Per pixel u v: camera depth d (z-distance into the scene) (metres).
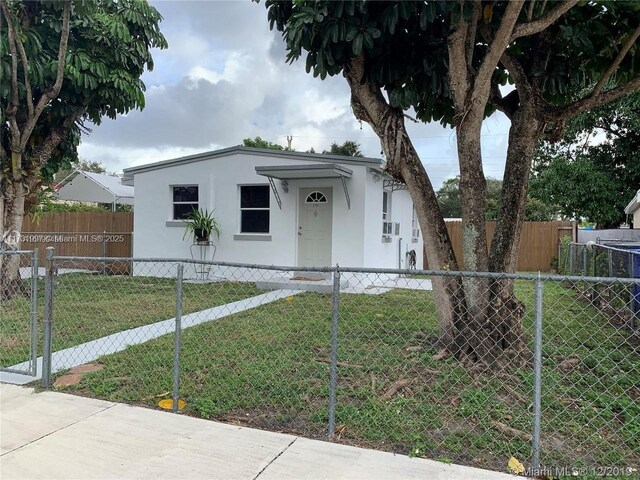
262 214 11.50
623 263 6.96
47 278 4.35
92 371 4.62
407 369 4.52
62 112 9.02
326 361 4.79
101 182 18.70
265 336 5.79
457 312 4.96
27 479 2.72
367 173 10.54
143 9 9.38
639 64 5.29
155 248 12.36
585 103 4.79
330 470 2.83
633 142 16.88
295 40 4.56
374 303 7.92
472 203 4.84
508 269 4.79
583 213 18.08
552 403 3.74
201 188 11.90
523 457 2.98
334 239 10.65
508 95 5.52
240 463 2.91
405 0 4.20
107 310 7.51
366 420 3.46
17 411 3.74
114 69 9.05
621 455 3.01
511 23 4.02
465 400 3.77
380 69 4.99
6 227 8.64
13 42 7.49
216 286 10.01
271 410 3.72
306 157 10.85
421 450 3.07
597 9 5.00
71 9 7.73
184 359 4.88
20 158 8.58
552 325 6.45
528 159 4.92
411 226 15.76
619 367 4.70
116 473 2.79
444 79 5.30
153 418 3.61
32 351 4.52
